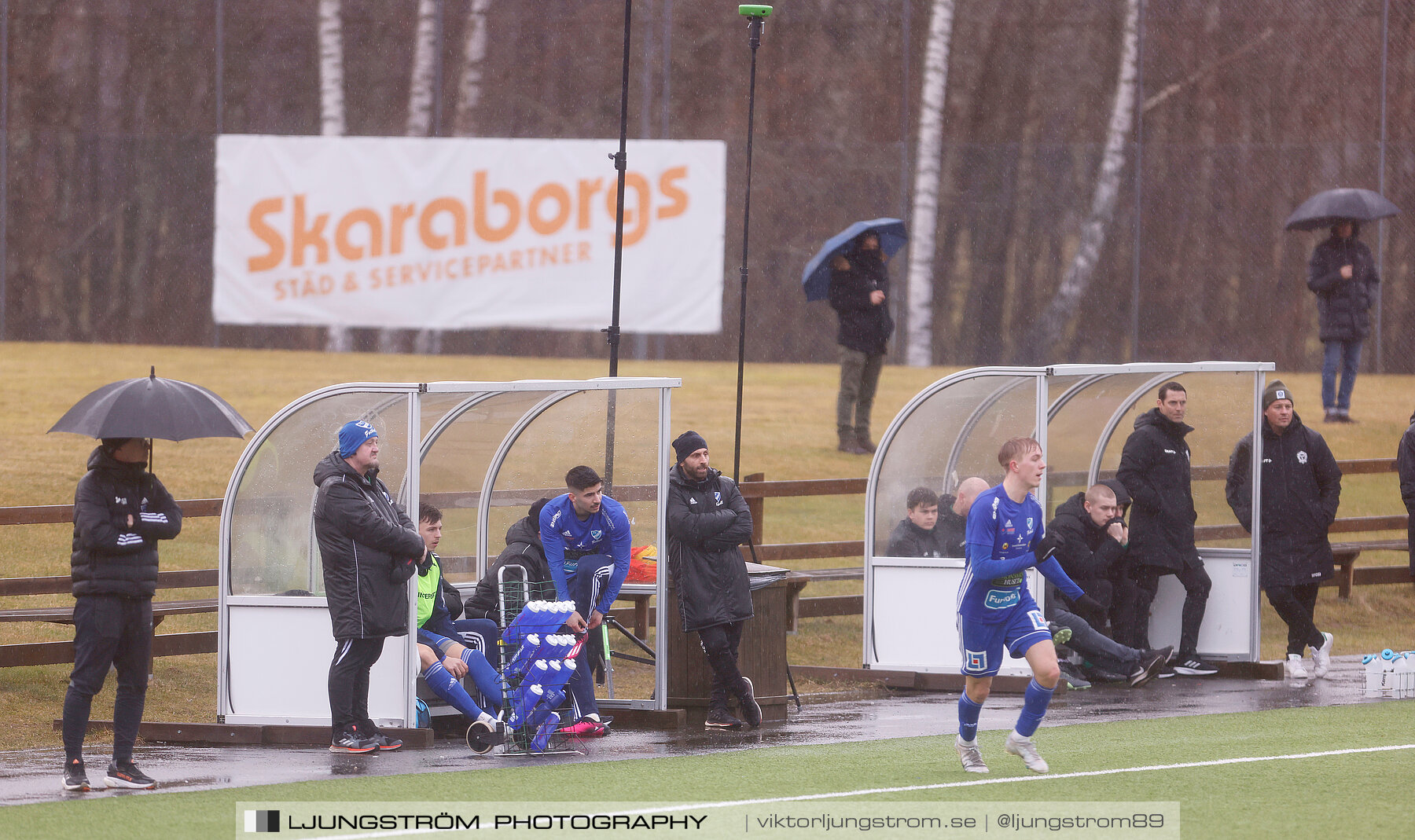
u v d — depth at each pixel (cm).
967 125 9206
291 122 8944
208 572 4209
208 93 8969
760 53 9025
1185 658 4294
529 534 3600
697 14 8944
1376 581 5303
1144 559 4241
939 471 4172
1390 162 7925
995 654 2931
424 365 7262
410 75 8919
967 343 8025
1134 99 9100
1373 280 6825
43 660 3853
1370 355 7569
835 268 6353
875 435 6550
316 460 3416
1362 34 8662
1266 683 4162
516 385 3447
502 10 8825
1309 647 4341
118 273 7788
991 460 4153
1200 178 8125
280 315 7450
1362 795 2778
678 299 7262
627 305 7275
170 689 4016
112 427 2778
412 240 7362
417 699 3478
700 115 8944
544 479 4016
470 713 3353
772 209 8000
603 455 3944
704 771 3005
